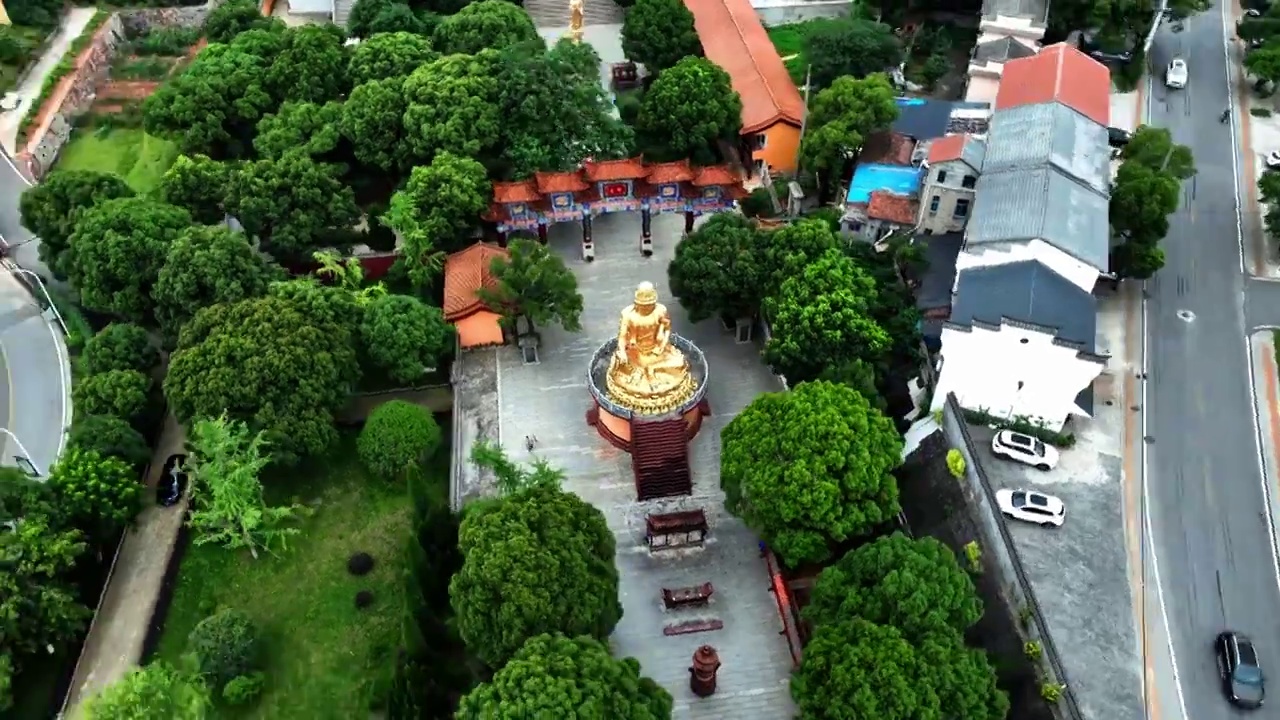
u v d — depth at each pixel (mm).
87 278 68500
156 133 82875
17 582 51594
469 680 48969
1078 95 75000
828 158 77625
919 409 64500
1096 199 66875
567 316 66625
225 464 55250
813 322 60750
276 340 60000
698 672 49750
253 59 85312
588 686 41938
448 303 68562
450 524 54438
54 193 73500
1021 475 61156
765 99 83562
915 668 43406
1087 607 54688
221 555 59625
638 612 54656
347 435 65938
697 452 62969
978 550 53406
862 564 48281
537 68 76312
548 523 48625
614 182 72500
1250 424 64062
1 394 69375
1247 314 71125
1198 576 56281
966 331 58875
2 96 95375
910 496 58875
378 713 52125
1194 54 96750
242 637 52781
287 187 73438
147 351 66562
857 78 88375
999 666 49312
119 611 57219
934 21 101125
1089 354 57594
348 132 78375
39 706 53062
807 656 45875
